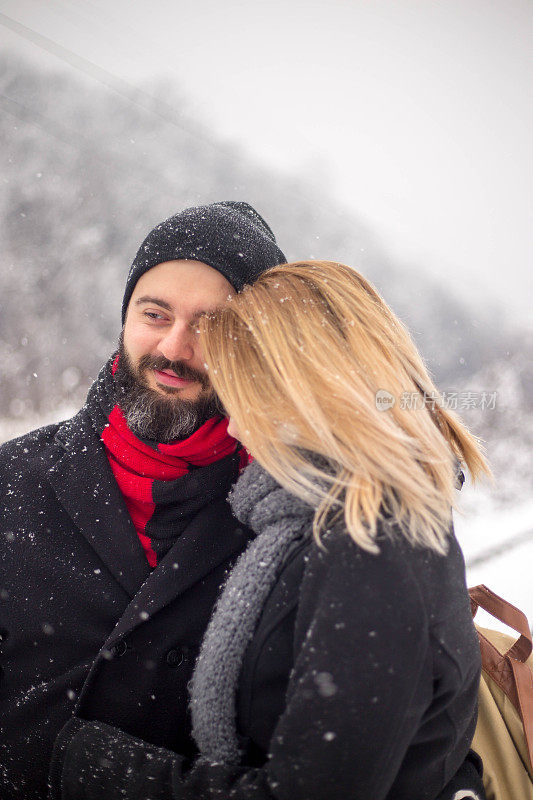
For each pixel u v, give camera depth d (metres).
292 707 0.92
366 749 0.89
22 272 8.70
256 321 1.15
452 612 0.99
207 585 1.34
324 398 1.06
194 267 1.39
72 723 1.23
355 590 0.93
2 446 1.61
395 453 1.03
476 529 5.70
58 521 1.43
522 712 1.37
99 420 1.49
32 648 1.38
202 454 1.41
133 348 1.39
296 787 0.91
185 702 1.30
